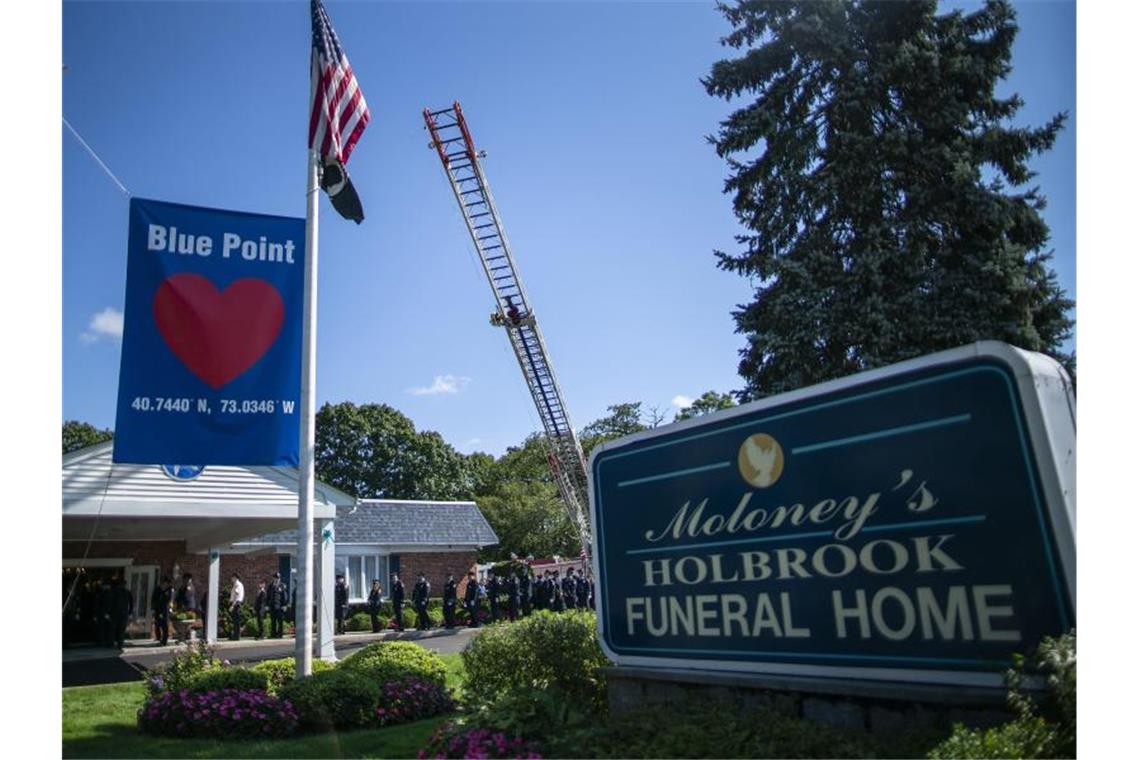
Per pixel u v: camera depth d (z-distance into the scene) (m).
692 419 7.15
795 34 17.23
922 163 15.78
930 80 16.25
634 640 7.48
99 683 14.46
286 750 8.44
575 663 8.79
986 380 5.17
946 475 5.32
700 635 6.86
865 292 15.62
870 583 5.67
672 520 7.24
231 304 10.37
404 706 10.16
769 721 5.60
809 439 6.19
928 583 5.35
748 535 6.55
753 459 6.59
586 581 29.03
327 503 18.47
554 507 51.56
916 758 4.72
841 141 16.59
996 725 4.93
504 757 5.90
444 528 35.19
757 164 18.27
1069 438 5.05
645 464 7.58
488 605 29.28
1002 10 16.88
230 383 10.23
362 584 32.97
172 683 10.07
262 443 10.34
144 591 26.25
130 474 17.34
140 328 9.96
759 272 17.20
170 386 9.98
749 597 6.50
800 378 15.48
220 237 10.44
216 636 24.72
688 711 6.26
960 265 15.83
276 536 29.91
